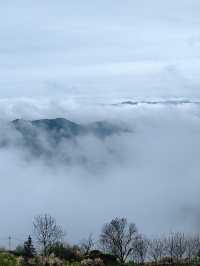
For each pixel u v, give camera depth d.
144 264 108.44
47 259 95.00
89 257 106.38
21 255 97.69
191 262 106.69
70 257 106.06
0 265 88.19
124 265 105.50
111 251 117.19
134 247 117.50
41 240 111.38
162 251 116.81
